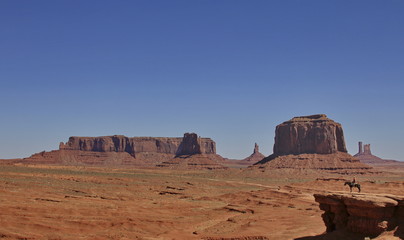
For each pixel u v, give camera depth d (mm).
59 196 111688
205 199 123312
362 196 46156
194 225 78438
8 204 87062
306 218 80875
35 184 138250
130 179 180500
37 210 82000
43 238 63781
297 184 145875
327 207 50000
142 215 85188
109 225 74062
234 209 95188
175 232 70562
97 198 112500
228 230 71375
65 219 76000
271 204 106938
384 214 44781
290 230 67188
